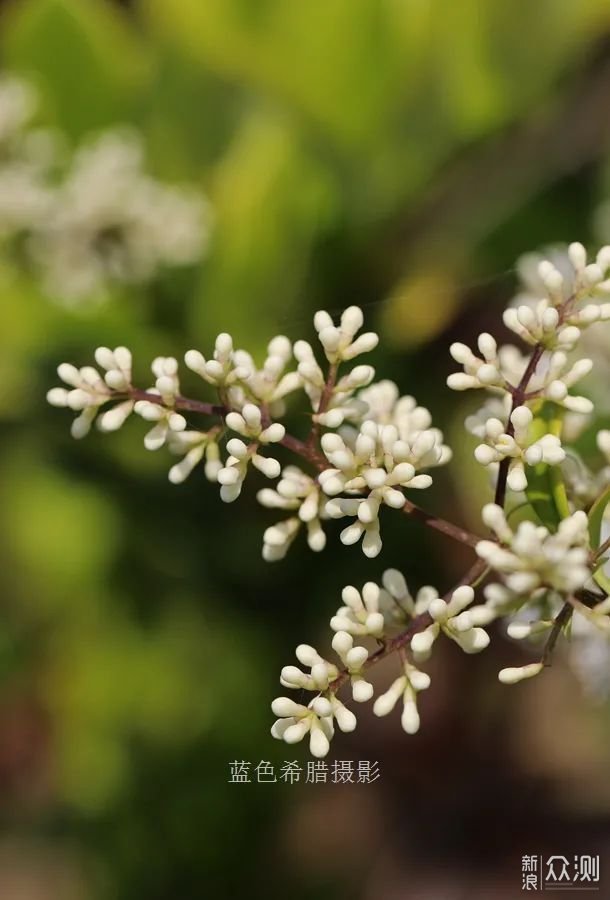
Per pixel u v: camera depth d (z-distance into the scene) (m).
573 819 0.65
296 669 0.31
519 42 0.53
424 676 0.31
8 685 0.68
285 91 0.54
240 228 0.53
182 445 0.33
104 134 0.61
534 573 0.30
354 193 0.55
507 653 0.65
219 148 0.60
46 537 0.62
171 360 0.33
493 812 0.66
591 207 0.55
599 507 0.32
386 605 0.33
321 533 0.32
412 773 0.67
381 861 0.66
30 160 0.59
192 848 0.63
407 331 0.52
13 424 0.58
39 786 0.75
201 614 0.61
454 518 0.56
